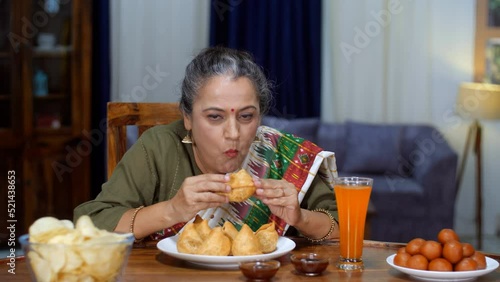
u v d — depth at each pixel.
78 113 4.57
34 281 1.10
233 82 1.49
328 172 1.78
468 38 5.50
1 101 4.39
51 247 1.05
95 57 4.99
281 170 1.75
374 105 5.67
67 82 4.55
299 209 1.53
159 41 5.32
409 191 4.62
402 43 5.59
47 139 4.50
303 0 5.43
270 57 5.40
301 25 5.42
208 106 1.49
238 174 1.45
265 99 1.57
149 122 2.04
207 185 1.43
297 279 1.30
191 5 5.35
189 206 1.44
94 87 5.00
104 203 1.63
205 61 1.52
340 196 1.38
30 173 4.45
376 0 5.59
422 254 1.32
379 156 5.12
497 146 5.44
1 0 4.39
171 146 1.73
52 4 4.48
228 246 1.37
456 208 5.50
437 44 5.55
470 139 5.45
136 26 5.26
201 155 1.61
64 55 4.54
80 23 4.55
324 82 5.69
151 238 1.66
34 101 4.46
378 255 1.51
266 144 1.77
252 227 1.68
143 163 1.70
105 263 1.07
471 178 5.48
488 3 5.46
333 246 1.60
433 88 5.57
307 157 1.75
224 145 1.51
